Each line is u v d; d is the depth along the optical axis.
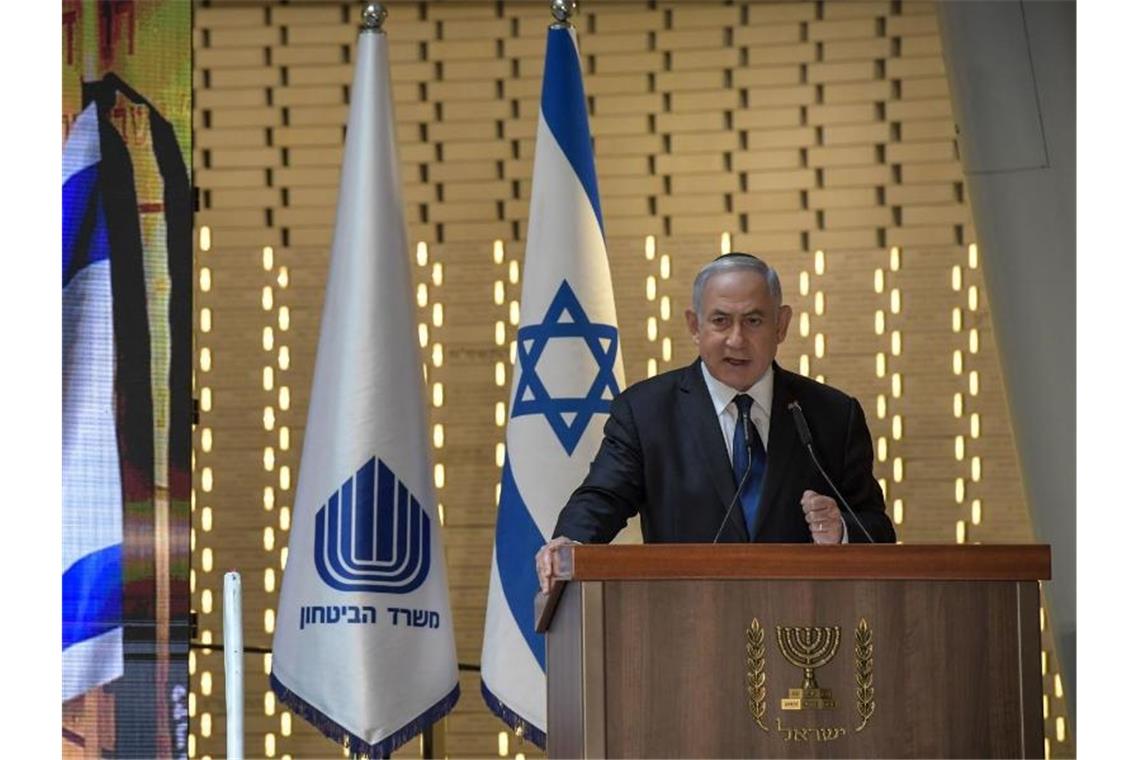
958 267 23.25
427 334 23.56
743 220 23.61
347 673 15.87
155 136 15.98
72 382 15.59
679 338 23.34
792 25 23.66
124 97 15.97
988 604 9.41
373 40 17.05
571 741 9.48
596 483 12.38
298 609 16.19
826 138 23.50
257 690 22.83
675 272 23.48
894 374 23.19
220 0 23.88
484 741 22.70
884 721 9.28
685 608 9.20
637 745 9.10
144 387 15.73
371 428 16.30
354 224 16.67
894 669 9.32
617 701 9.11
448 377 23.45
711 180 23.59
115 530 15.59
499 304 23.56
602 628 9.12
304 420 23.25
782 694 9.23
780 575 9.24
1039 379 18.44
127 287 15.80
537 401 16.62
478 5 24.03
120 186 15.88
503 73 23.94
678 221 23.56
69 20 15.92
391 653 16.02
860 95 23.50
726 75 23.81
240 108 23.80
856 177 23.47
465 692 22.81
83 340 15.68
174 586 15.61
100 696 15.42
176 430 15.74
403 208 16.97
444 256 23.69
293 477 23.19
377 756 15.84
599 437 16.53
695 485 12.26
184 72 16.11
